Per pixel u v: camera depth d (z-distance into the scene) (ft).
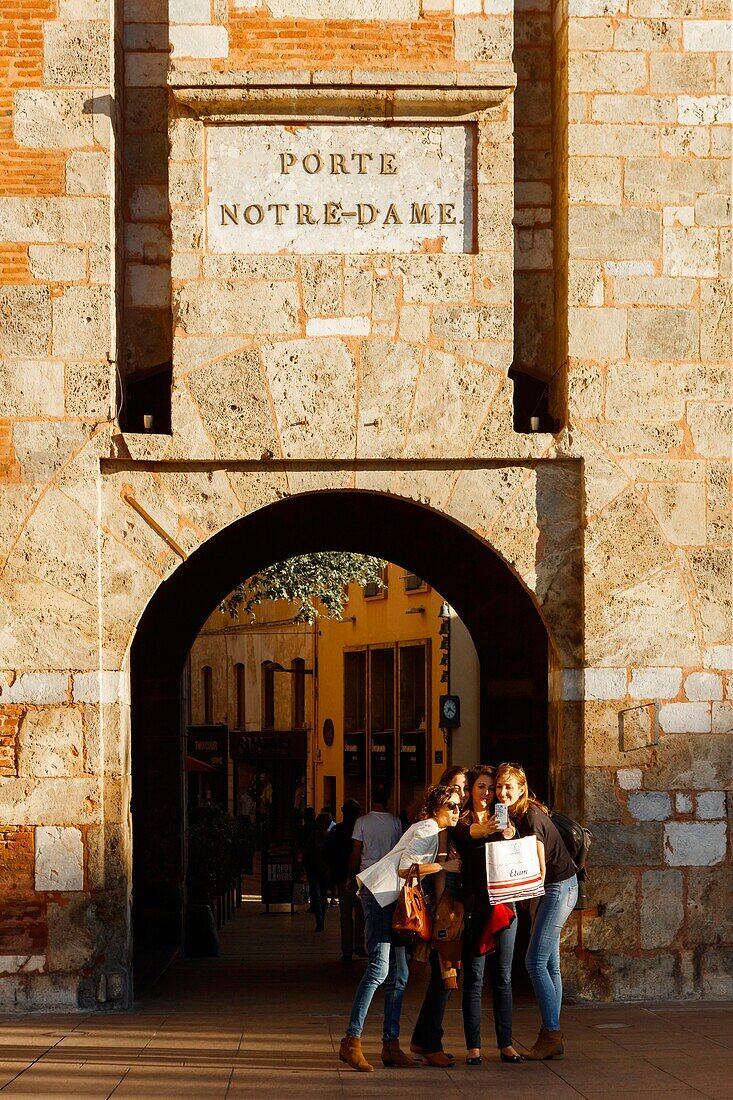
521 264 46.44
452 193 44.11
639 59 44.55
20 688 42.60
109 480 43.62
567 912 35.70
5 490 42.98
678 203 44.50
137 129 45.88
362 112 43.93
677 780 43.65
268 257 43.73
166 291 45.62
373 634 128.57
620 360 44.16
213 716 165.58
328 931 79.41
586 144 44.37
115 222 44.14
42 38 43.68
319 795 140.77
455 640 100.94
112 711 43.04
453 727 99.76
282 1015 42.60
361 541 65.26
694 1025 39.22
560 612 44.16
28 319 43.24
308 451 43.57
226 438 43.42
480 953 34.68
